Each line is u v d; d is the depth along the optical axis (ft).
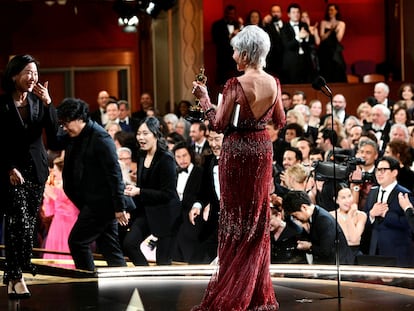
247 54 45.52
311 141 81.46
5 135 50.06
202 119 47.47
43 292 52.70
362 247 62.75
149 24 135.54
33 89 50.75
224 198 45.91
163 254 63.67
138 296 51.26
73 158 59.21
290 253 61.31
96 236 59.36
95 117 116.78
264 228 45.85
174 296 51.21
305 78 123.34
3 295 51.72
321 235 59.82
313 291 52.03
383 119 92.02
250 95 44.91
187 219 66.80
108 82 143.23
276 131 82.33
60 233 71.20
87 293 52.29
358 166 68.64
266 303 46.26
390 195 62.54
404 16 135.44
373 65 139.33
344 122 103.40
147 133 63.41
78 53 142.10
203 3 137.18
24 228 50.62
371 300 49.29
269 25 123.24
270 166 45.98
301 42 122.83
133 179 78.18
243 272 45.42
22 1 139.95
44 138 121.49
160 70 134.41
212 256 64.34
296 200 60.29
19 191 50.52
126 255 63.93
